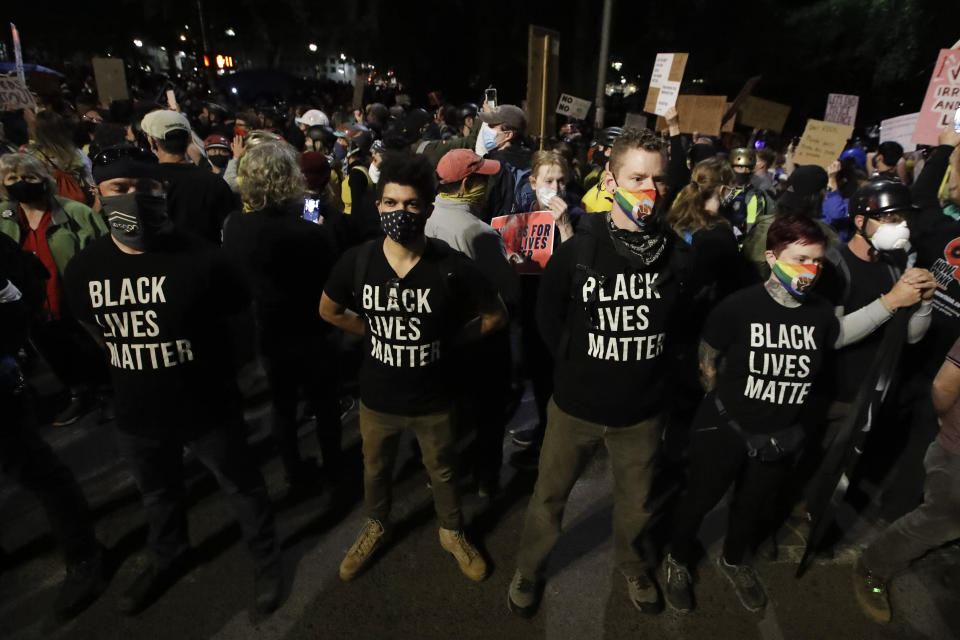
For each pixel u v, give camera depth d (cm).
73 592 243
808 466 279
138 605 241
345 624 239
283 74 2223
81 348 370
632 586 247
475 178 258
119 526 290
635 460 213
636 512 224
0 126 646
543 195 297
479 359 271
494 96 440
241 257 256
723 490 230
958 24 1277
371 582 260
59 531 242
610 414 203
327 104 1917
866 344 246
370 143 586
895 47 1362
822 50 1512
